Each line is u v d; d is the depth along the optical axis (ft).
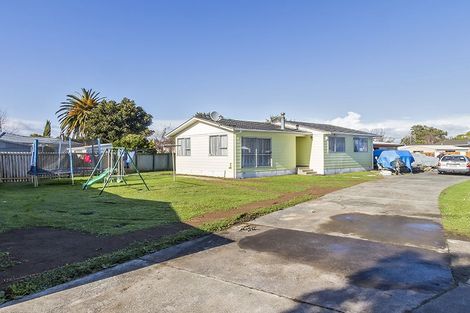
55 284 13.97
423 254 17.39
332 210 30.07
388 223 24.68
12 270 15.61
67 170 62.28
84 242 20.27
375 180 58.44
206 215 28.19
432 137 220.84
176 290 13.28
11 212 29.63
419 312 11.25
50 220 26.22
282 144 71.67
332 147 76.64
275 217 27.35
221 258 17.17
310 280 14.10
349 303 11.96
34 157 54.70
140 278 14.60
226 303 12.10
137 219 26.78
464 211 28.32
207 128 68.64
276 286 13.52
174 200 36.37
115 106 122.72
